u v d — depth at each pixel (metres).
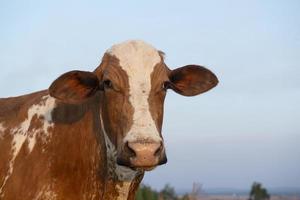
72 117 7.07
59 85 6.56
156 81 6.35
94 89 6.79
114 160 6.68
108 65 6.58
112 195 6.87
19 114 7.39
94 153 6.89
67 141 6.96
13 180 6.87
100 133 6.88
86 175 6.89
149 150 5.57
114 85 6.36
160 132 6.27
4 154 7.08
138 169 5.73
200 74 7.15
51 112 7.20
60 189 6.80
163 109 6.44
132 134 5.76
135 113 6.02
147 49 6.61
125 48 6.62
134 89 6.23
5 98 7.83
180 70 7.06
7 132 7.26
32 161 6.92
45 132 7.08
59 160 6.88
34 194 6.74
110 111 6.41
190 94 7.23
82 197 6.88
